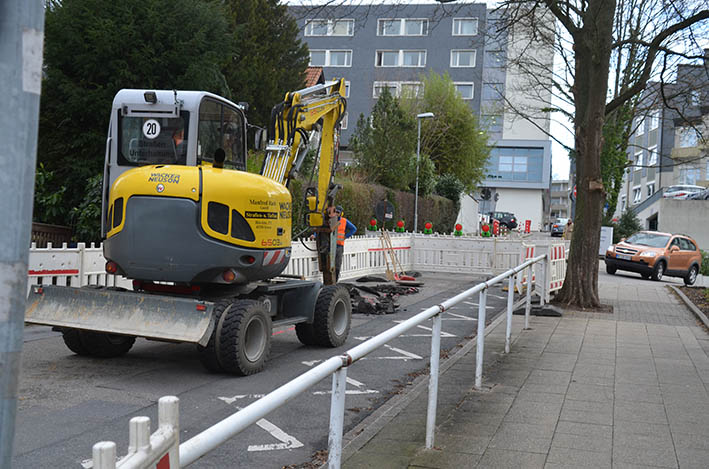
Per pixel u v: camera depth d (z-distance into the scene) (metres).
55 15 15.49
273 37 29.48
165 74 16.34
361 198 27.47
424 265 22.97
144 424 1.57
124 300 7.29
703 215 39.59
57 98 15.95
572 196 35.03
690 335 10.88
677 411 6.24
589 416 6.00
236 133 9.10
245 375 7.52
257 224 7.86
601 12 13.09
